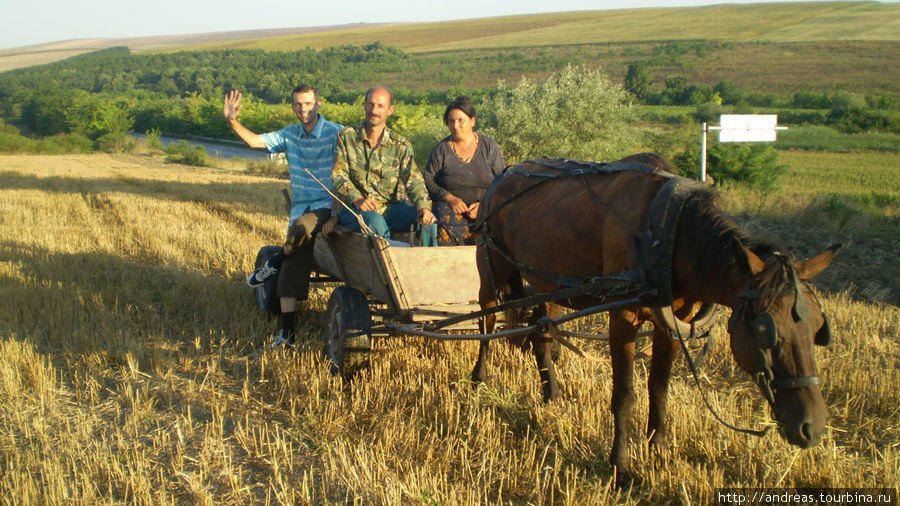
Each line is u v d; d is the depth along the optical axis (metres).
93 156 47.88
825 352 6.27
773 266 3.28
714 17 154.50
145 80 152.38
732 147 18.66
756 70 95.50
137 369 5.90
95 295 8.22
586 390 5.38
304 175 6.62
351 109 53.09
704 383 5.77
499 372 5.83
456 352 6.29
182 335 7.04
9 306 7.66
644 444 4.39
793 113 55.78
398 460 4.43
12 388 5.49
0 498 3.98
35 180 25.42
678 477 4.12
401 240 6.34
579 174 4.62
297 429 4.94
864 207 14.72
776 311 3.23
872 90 77.12
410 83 122.62
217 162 37.47
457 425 4.90
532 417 5.09
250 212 15.68
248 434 4.90
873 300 8.48
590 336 5.32
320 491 4.17
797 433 3.18
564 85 20.05
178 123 76.19
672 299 3.73
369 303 6.39
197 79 134.12
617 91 20.03
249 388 5.68
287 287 6.54
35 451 4.59
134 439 4.81
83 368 6.09
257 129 63.50
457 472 4.38
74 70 171.25
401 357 6.17
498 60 132.25
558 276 4.46
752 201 14.70
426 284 5.60
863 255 10.72
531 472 4.37
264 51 173.75
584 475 4.25
